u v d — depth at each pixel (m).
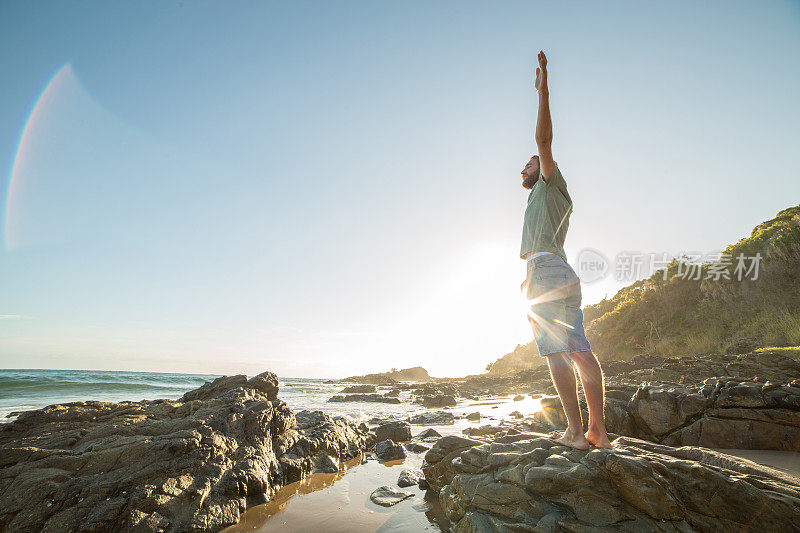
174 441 3.52
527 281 2.84
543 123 2.68
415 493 3.78
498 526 2.42
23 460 3.31
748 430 4.67
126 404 5.21
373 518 3.13
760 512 2.07
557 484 2.37
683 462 2.37
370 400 19.56
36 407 13.86
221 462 3.59
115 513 2.78
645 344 21.44
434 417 10.21
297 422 5.70
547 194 2.85
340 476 4.50
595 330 27.97
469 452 3.21
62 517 2.75
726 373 7.26
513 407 12.95
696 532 2.10
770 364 6.91
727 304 18.45
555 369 2.66
